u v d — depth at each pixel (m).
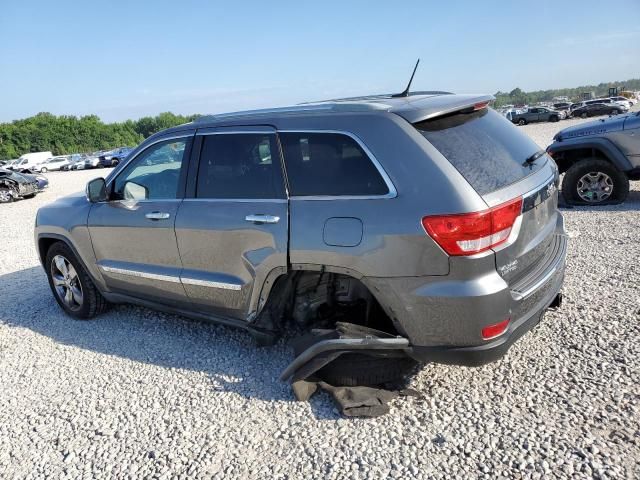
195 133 3.84
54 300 5.73
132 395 3.54
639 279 4.52
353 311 3.43
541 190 3.08
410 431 2.84
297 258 3.18
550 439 2.65
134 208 4.14
